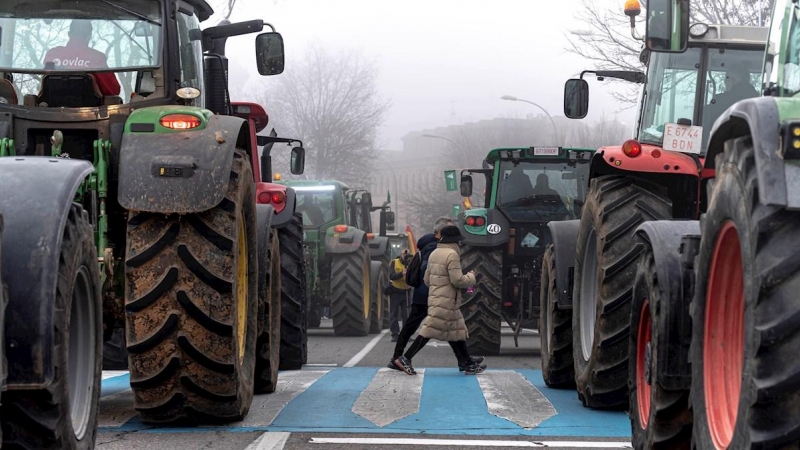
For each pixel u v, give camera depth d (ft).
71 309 15.19
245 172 21.88
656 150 24.86
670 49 21.12
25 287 13.43
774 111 11.50
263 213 27.20
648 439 16.47
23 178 14.29
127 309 20.18
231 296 20.38
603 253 23.77
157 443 19.72
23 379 13.38
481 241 44.93
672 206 24.99
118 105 21.72
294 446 19.60
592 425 22.52
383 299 70.79
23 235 13.65
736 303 13.39
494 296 44.91
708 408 13.58
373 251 68.33
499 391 28.96
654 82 27.89
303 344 37.29
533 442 20.27
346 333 61.16
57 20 22.18
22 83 22.00
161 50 22.39
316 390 28.66
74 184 14.56
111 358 32.63
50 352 13.48
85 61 22.09
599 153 25.26
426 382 31.55
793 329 10.97
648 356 16.80
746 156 12.11
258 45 28.02
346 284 59.88
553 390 29.76
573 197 47.57
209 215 20.43
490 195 48.26
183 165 20.02
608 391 24.04
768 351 11.09
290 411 24.11
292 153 43.34
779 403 11.06
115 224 21.98
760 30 27.43
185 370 20.43
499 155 48.01
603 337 23.67
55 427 14.08
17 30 22.09
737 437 11.64
